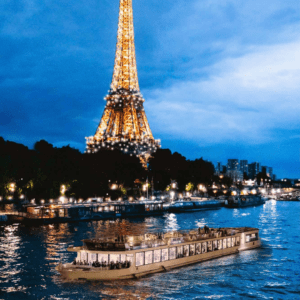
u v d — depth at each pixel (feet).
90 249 181.68
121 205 476.13
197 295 158.40
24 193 509.35
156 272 186.19
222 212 565.53
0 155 457.68
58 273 184.44
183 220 438.81
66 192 510.99
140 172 635.66
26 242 264.31
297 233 321.32
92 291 160.15
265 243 267.18
